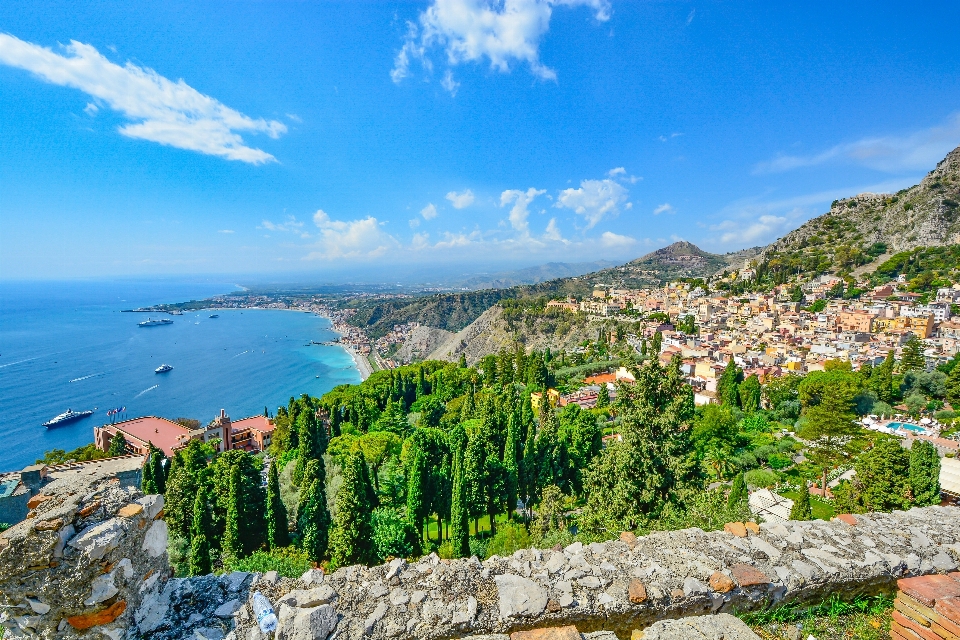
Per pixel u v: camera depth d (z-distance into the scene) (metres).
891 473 28.97
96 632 5.79
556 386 94.12
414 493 34.34
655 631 5.68
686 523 14.72
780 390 70.38
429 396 91.50
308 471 32.06
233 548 26.55
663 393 19.22
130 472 36.22
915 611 6.29
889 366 68.00
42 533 5.62
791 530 8.48
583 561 7.52
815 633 6.84
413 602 6.59
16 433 106.56
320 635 6.04
